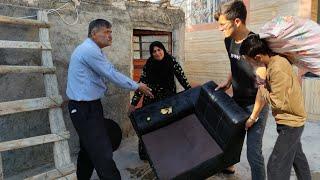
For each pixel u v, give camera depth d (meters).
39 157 3.53
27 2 3.35
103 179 2.91
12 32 3.23
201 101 3.41
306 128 5.09
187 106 3.56
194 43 8.63
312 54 2.35
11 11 3.22
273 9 6.23
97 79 2.95
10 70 2.74
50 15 3.56
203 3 8.20
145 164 3.78
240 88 2.96
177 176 2.71
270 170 2.63
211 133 3.11
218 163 2.82
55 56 3.64
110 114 4.32
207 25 8.12
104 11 4.17
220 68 7.88
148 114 3.45
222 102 3.00
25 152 3.40
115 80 2.96
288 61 2.47
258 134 2.78
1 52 3.15
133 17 4.67
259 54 2.42
